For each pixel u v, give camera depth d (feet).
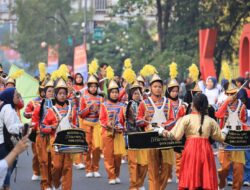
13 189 77.05
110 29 402.52
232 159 69.46
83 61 150.30
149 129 67.36
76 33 396.78
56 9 372.38
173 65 70.90
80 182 82.33
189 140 61.05
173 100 69.97
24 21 368.27
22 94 106.01
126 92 93.04
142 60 262.67
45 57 372.17
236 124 69.67
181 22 232.12
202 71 179.52
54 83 74.18
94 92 86.12
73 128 68.33
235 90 70.18
